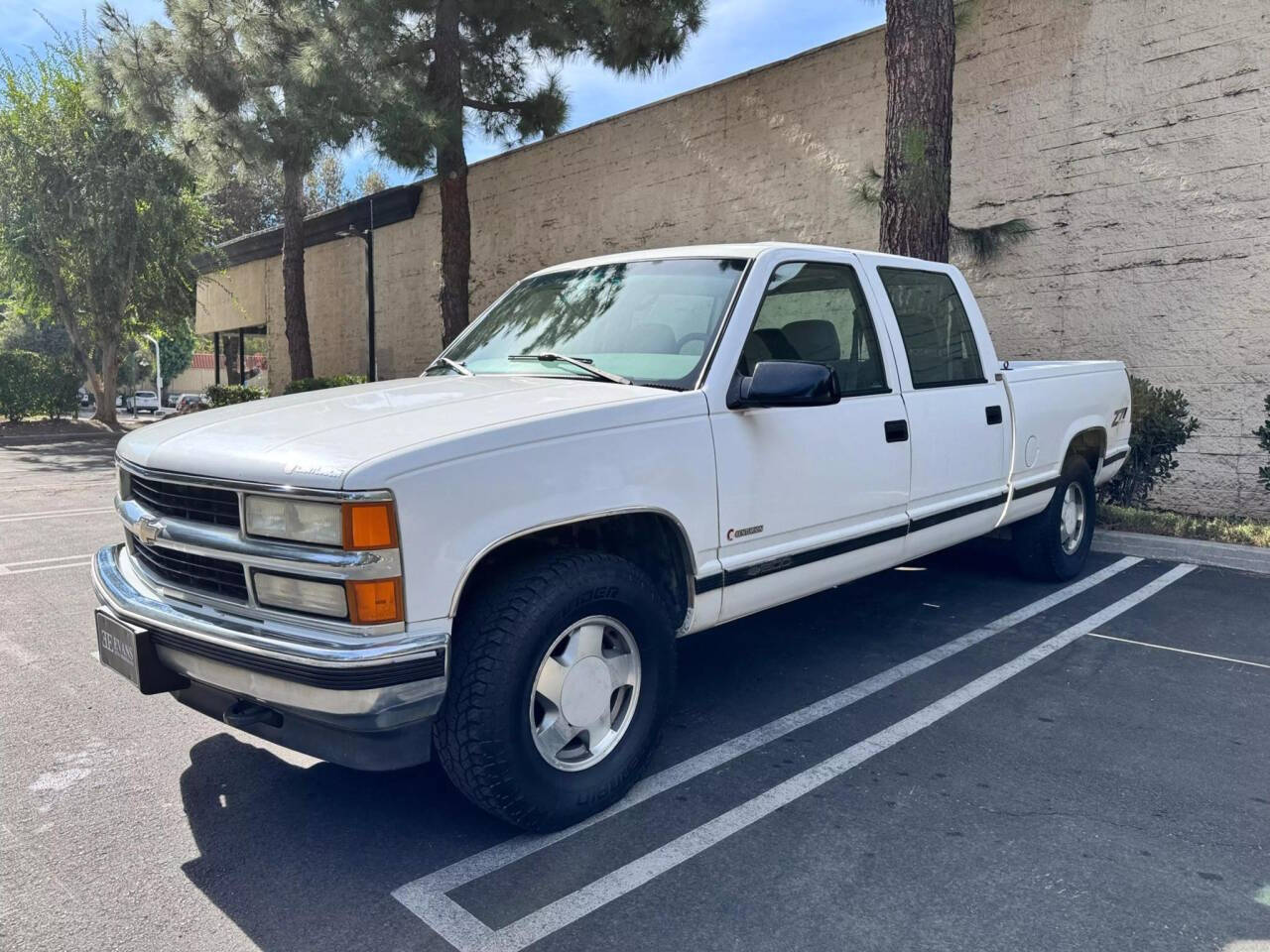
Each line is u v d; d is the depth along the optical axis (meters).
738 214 13.79
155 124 17.62
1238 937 2.58
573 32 14.77
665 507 3.37
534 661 2.95
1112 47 9.59
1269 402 7.62
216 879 2.90
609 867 2.95
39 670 4.82
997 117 10.59
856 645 5.14
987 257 9.61
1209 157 8.93
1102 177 9.73
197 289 31.47
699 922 2.66
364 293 22.67
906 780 3.54
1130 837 3.12
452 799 3.44
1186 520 8.16
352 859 3.02
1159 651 5.02
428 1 14.64
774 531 3.83
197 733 4.05
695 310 3.91
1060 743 3.87
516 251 17.88
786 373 3.50
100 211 23.14
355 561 2.63
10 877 2.92
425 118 13.73
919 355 4.80
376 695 2.64
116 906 2.76
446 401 3.37
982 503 5.16
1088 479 6.45
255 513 2.85
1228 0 8.73
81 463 16.27
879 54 11.87
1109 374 6.57
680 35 14.33
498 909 2.73
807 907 2.72
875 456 4.32
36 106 22.92
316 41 14.49
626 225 15.55
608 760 3.26
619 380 3.72
